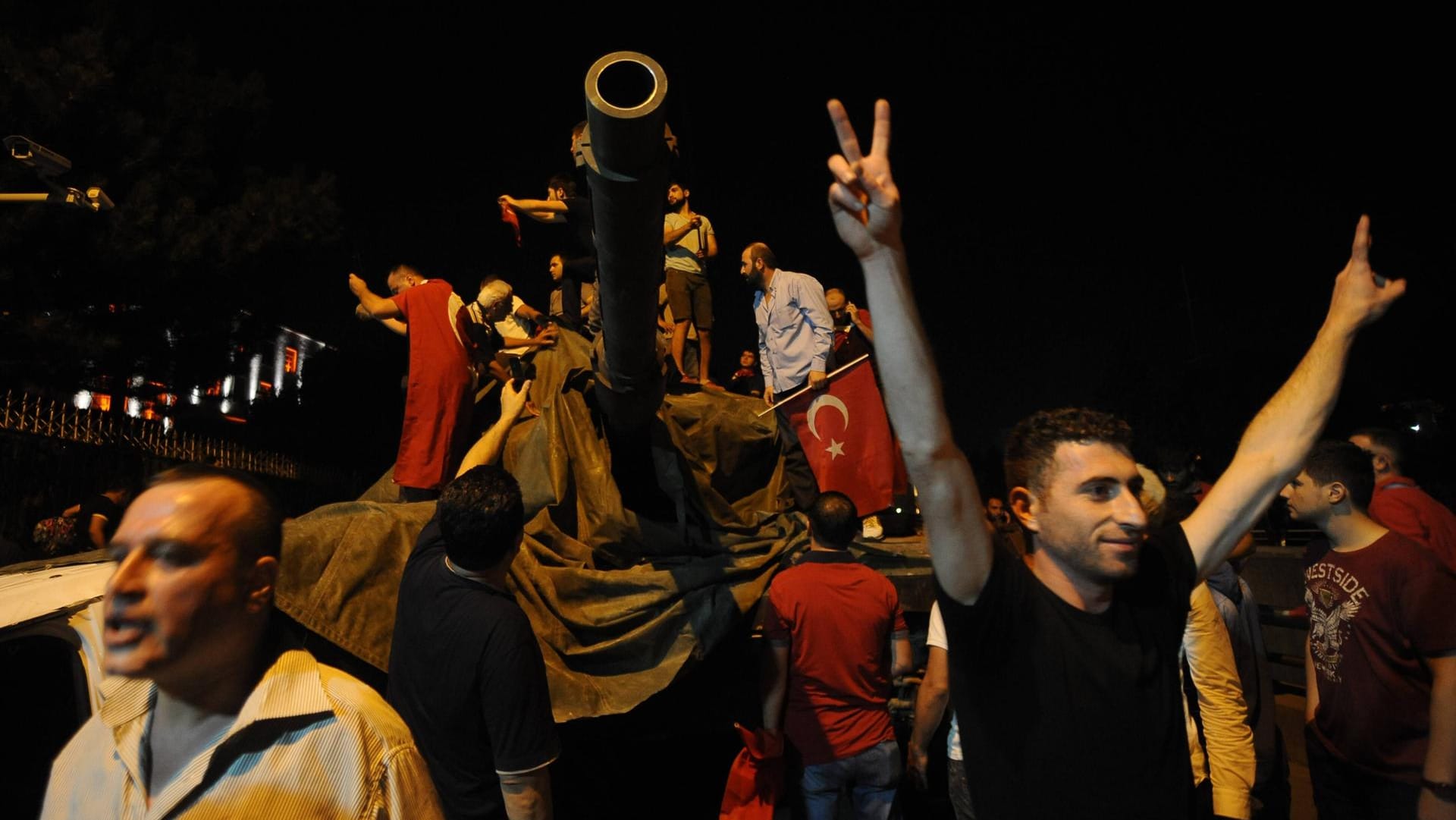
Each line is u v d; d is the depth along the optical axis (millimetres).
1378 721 2658
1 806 2420
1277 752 3508
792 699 3541
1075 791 1527
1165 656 1648
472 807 2373
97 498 4613
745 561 4289
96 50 12391
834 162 1495
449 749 2373
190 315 14320
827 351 5262
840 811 3555
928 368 1519
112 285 13328
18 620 2633
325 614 3350
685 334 6215
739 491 5438
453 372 4793
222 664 1294
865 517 5230
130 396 14469
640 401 4395
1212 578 3430
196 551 1244
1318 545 3166
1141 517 1552
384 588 3541
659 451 4773
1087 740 1538
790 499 5457
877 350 1534
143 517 1252
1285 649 8477
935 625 3297
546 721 2367
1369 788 2697
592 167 2912
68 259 12797
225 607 1272
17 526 8602
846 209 1514
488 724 2328
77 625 2660
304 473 15422
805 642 3471
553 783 4195
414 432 4688
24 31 12648
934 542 1596
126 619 1217
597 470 4645
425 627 2465
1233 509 1809
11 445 8766
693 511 4758
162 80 14234
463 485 2498
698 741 4625
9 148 7469
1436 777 2447
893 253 1509
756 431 5414
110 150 12883
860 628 3480
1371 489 2812
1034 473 1676
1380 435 3834
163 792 1266
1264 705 3430
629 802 4402
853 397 5176
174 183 13820
